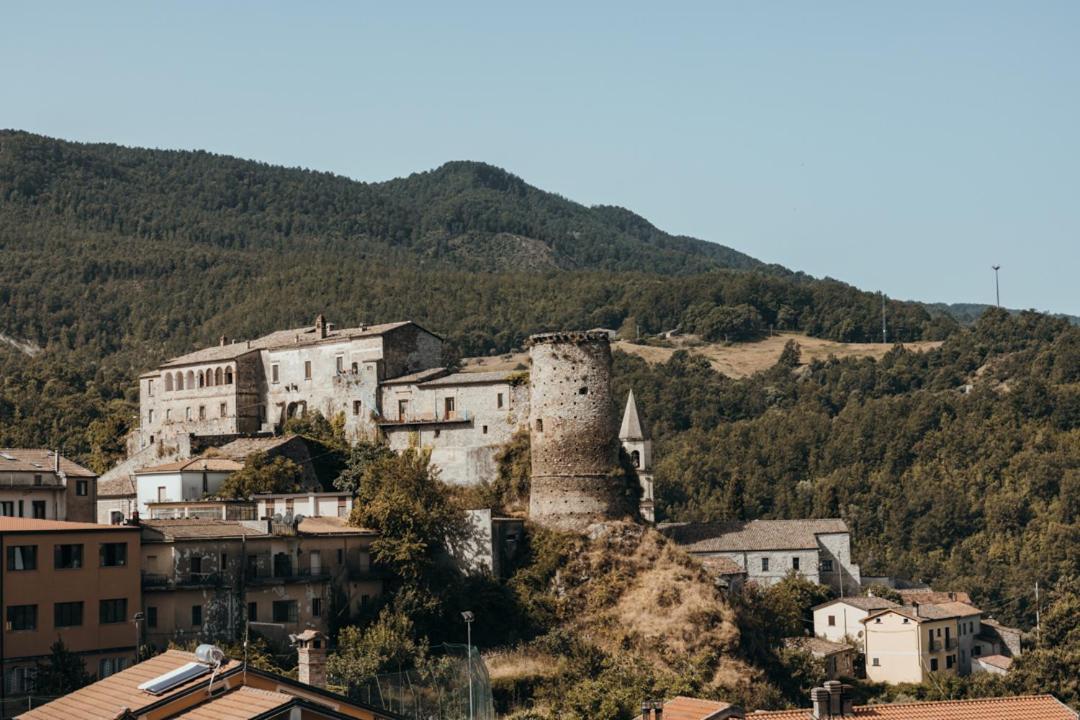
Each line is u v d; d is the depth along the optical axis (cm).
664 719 7788
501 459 16325
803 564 19250
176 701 5822
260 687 5956
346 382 17512
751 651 15100
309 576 13475
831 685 8100
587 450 15700
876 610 18138
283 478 16038
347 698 6094
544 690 13425
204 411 18625
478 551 15038
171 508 15288
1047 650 15788
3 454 15300
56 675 10575
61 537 11375
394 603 13975
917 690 16875
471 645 14250
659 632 14575
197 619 12506
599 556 15250
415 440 16912
